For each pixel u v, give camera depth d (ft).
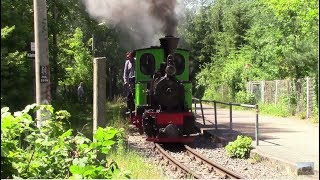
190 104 54.85
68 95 116.37
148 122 52.24
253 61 128.36
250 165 39.34
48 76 30.17
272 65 113.91
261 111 98.17
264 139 51.31
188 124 52.90
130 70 62.39
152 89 53.57
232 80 127.75
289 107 87.04
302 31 87.51
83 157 15.93
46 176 16.03
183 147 50.88
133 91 61.41
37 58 30.04
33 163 15.97
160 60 55.98
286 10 92.02
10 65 37.47
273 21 105.50
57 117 17.58
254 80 121.60
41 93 29.89
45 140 16.06
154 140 51.06
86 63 124.26
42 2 29.96
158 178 31.53
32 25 52.16
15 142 15.75
